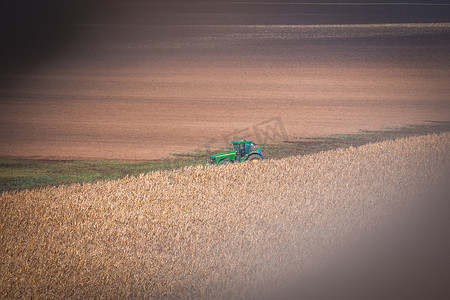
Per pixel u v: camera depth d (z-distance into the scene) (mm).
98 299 17656
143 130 75188
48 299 17578
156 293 18016
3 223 24578
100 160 55312
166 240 22547
